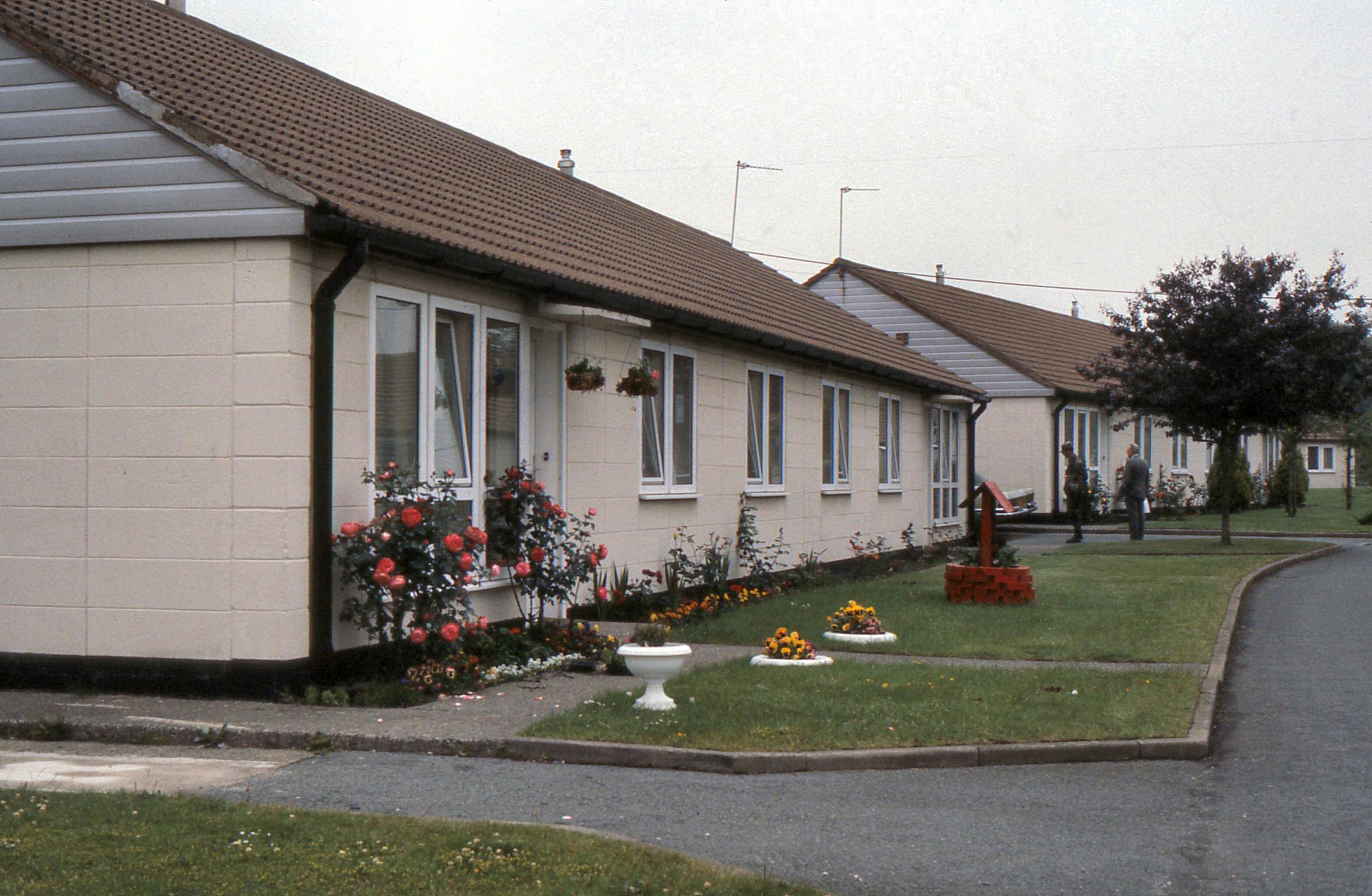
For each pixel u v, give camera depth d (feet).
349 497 33.96
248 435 32.09
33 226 33.60
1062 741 28.55
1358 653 42.42
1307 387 78.59
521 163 66.59
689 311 50.60
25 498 33.73
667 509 52.75
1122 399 85.97
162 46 43.68
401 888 18.26
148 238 32.71
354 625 33.94
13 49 33.78
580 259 48.01
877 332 91.97
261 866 18.98
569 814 23.22
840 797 24.89
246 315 32.19
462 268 37.09
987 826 22.89
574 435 45.47
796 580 62.85
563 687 34.86
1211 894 19.36
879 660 39.68
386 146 49.19
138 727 28.94
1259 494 153.58
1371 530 104.27
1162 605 52.06
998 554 55.26
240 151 32.01
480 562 39.50
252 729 28.60
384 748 28.14
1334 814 23.85
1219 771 27.32
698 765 26.86
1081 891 19.48
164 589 32.65
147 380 32.86
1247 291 79.51
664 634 31.35
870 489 77.15
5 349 33.96
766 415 62.59
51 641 33.50
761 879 19.04
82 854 19.27
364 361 34.58
